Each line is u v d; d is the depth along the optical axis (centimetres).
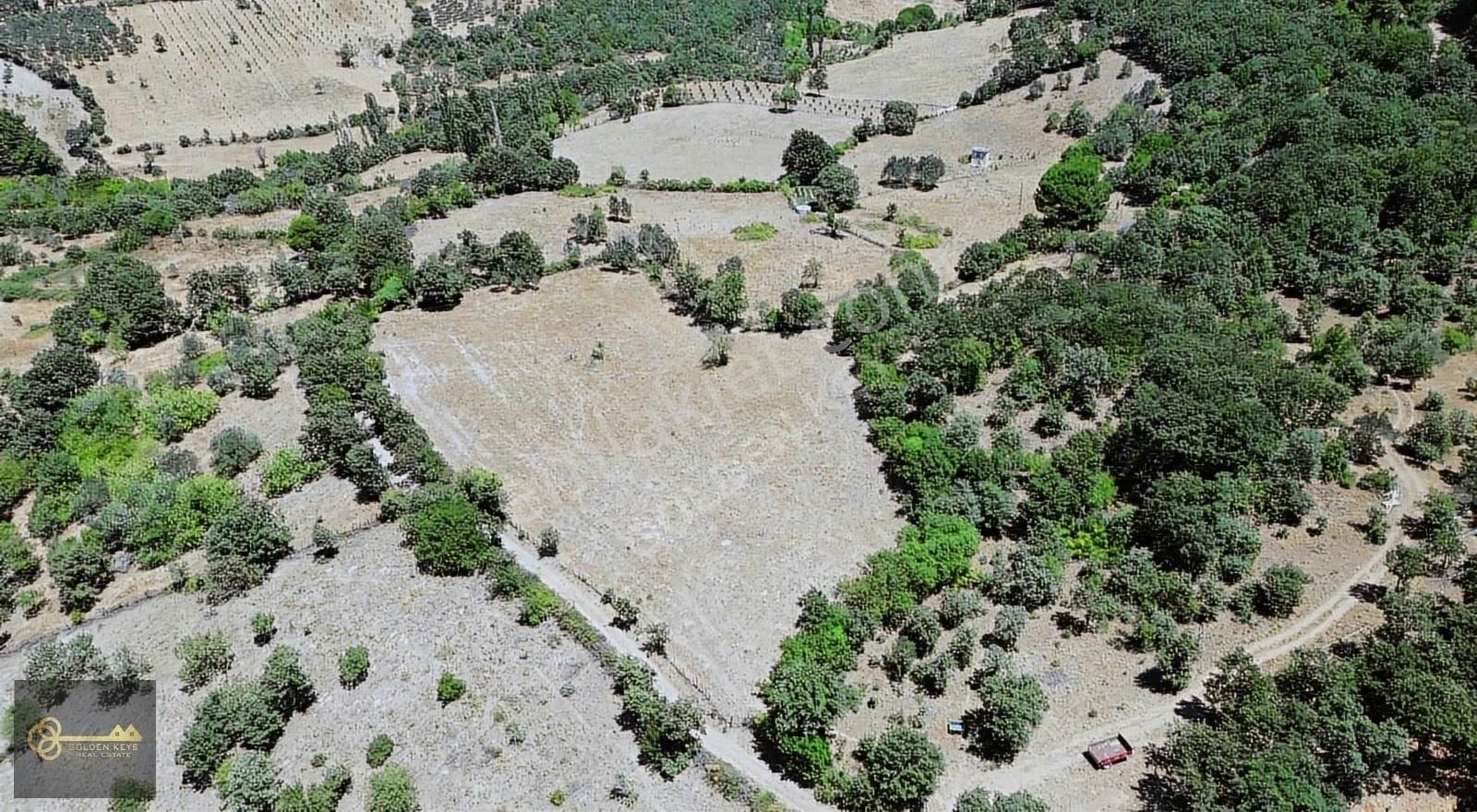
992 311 9619
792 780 5881
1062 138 15850
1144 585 6831
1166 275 10438
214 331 10781
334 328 10375
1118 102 16388
